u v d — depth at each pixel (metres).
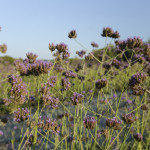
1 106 0.89
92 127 0.39
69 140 0.51
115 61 0.64
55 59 0.44
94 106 0.88
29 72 0.40
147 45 0.50
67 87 0.47
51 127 0.41
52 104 0.43
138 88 0.41
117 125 0.40
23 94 0.36
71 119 0.58
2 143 0.65
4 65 2.23
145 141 0.59
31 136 0.44
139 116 0.63
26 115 0.38
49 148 0.61
